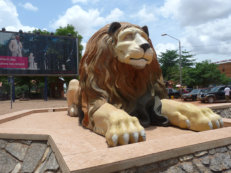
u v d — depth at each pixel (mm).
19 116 3648
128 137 1604
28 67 12898
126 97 2316
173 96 18453
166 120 2410
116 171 1195
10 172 1820
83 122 2564
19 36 12664
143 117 2398
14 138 1963
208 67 20312
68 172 1103
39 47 13188
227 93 11414
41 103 12648
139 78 2326
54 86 20109
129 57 2006
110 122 1732
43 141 1855
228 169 1563
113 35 2213
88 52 2492
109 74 2264
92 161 1189
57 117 3645
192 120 2184
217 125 2084
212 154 1579
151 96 2410
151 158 1308
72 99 3789
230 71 27625
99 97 2250
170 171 1362
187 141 1555
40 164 1685
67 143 1554
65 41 13906
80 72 2623
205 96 12172
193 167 1443
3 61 12312
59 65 13742
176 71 27703
